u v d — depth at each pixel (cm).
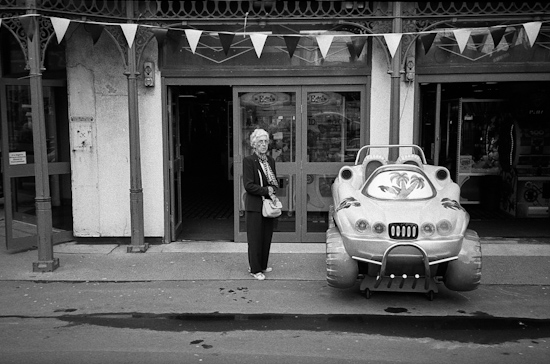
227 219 1060
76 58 820
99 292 638
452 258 545
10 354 470
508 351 474
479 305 592
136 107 787
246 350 479
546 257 767
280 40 820
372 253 545
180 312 575
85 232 847
